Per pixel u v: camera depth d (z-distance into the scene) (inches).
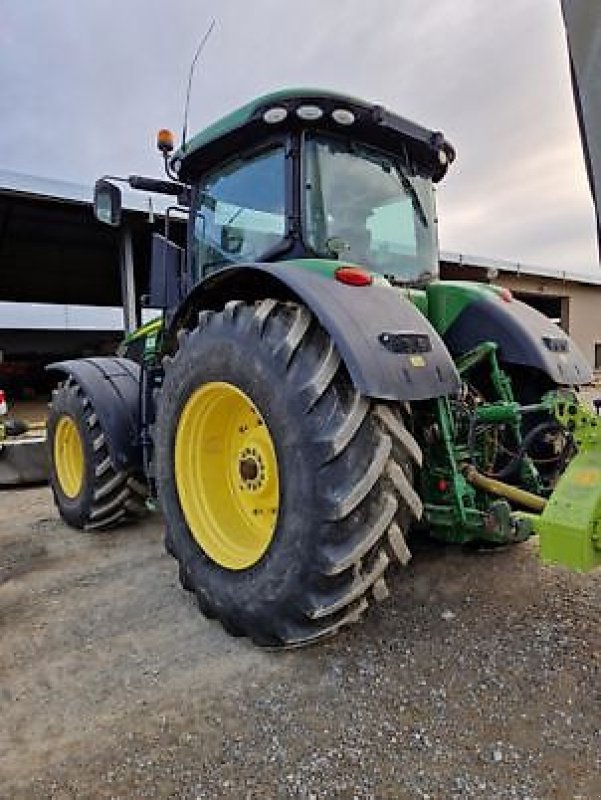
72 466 144.9
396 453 72.1
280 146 96.2
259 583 75.9
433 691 69.1
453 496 79.8
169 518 94.1
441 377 73.8
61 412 140.9
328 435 69.5
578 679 70.4
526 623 84.3
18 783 57.3
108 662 78.8
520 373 104.2
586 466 64.3
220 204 109.6
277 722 64.9
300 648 79.7
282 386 73.9
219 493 91.9
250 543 84.1
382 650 78.5
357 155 101.2
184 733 63.7
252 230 102.3
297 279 76.9
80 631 87.9
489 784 54.4
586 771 55.5
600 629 82.1
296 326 76.0
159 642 83.8
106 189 121.6
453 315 106.7
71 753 61.3
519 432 93.4
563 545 61.6
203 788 55.6
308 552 70.1
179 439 92.6
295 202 93.8
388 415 72.4
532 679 70.7
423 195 113.9
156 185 124.4
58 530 140.2
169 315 119.3
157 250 124.6
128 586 104.7
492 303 104.3
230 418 92.2
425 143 104.9
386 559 71.5
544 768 56.1
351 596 69.9
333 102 91.0
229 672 75.4
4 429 185.0
